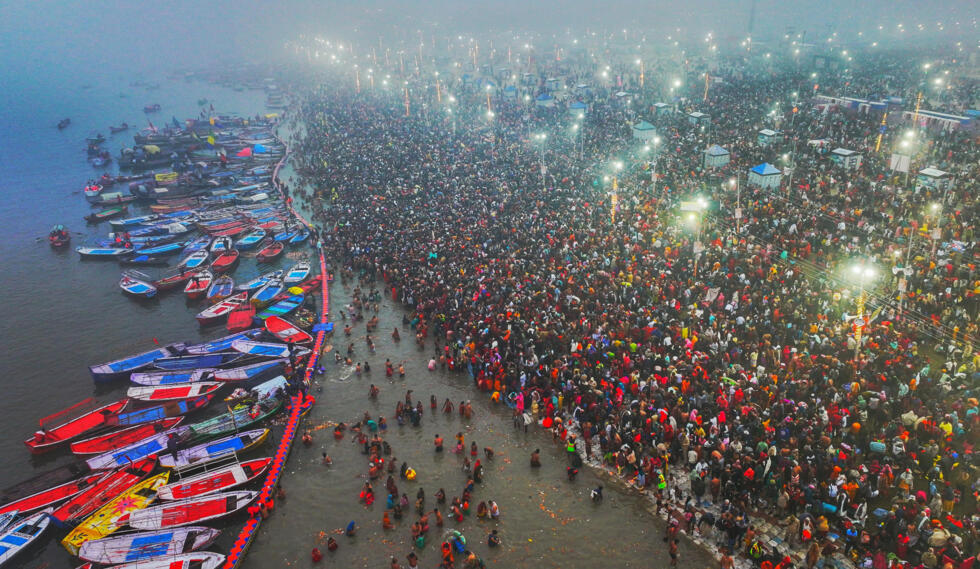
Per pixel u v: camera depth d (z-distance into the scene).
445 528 30.70
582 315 44.22
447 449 36.56
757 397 34.44
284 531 31.52
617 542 29.30
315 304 55.19
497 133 100.00
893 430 31.16
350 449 37.31
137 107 186.75
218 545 31.11
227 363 46.62
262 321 52.03
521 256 53.84
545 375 39.12
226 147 117.94
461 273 52.19
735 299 43.66
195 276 61.44
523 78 151.25
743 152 76.94
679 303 44.84
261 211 79.50
